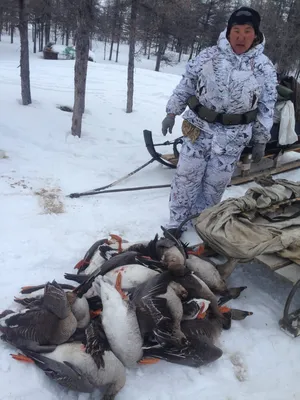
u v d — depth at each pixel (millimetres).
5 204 5242
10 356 3158
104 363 2889
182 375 3254
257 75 4137
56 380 2945
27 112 8250
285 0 24031
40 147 7086
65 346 2992
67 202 5527
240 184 6742
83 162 6816
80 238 4801
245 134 4410
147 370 3248
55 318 3049
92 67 18875
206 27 25312
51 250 4512
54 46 26656
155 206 5730
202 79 4199
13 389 2941
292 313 3828
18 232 4738
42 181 5977
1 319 3309
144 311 3203
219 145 4418
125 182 6336
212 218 4062
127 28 9586
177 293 3377
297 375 3396
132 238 4934
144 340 3293
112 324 3105
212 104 4258
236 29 3941
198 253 4250
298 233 3832
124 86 14609
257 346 3598
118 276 3451
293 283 3750
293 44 22375
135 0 8883
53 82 13445
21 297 3748
